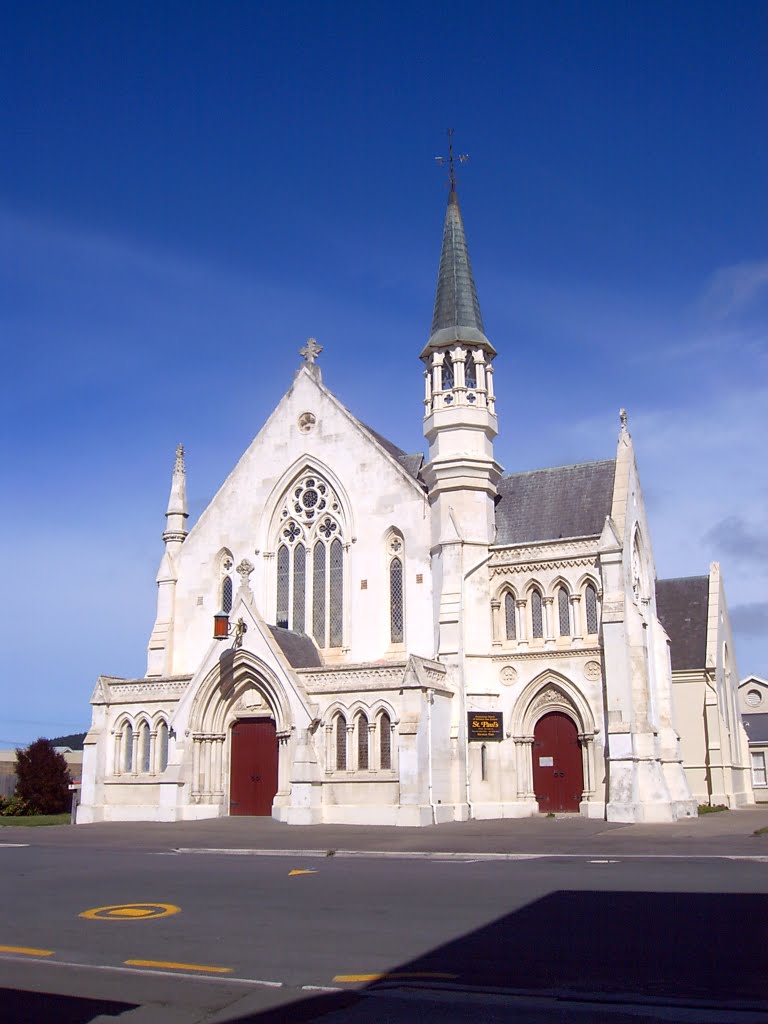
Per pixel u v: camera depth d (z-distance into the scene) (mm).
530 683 45781
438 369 50219
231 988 12070
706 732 60750
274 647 45281
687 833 34125
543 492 50188
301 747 43188
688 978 12172
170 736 47250
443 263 52750
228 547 54250
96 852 31031
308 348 55031
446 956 13531
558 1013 10688
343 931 15391
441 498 48500
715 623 63344
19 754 64250
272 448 54375
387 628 49281
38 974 13023
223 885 21391
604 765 43469
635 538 50000
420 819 40656
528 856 27016
